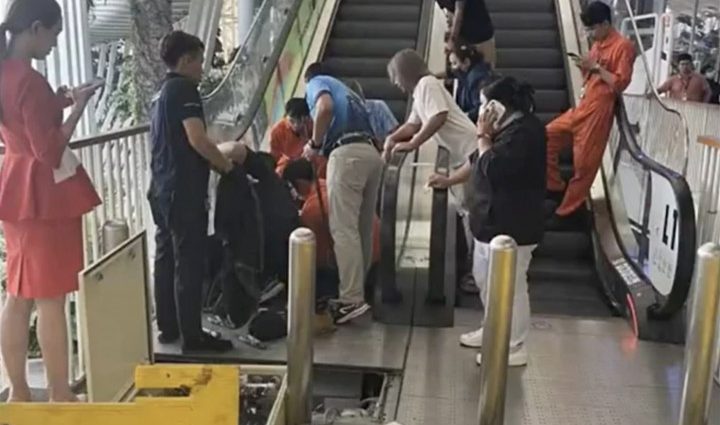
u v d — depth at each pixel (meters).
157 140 3.26
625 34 6.77
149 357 2.77
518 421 2.91
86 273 2.23
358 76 7.63
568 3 7.96
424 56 7.48
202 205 3.31
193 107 3.20
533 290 4.64
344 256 3.88
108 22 8.41
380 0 8.91
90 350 2.26
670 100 6.38
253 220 3.66
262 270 3.85
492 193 3.23
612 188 5.16
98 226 3.36
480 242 3.31
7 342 2.73
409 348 3.58
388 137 4.32
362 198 3.99
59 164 2.57
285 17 7.14
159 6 5.81
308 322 2.51
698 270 2.21
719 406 2.96
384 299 4.00
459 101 5.14
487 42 5.52
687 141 4.25
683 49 9.42
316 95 3.95
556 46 7.51
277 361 3.39
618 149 5.10
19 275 2.66
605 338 3.80
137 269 2.65
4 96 2.49
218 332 3.63
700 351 2.23
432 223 3.98
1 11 3.55
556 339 3.78
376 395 3.39
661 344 3.73
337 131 3.94
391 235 3.96
